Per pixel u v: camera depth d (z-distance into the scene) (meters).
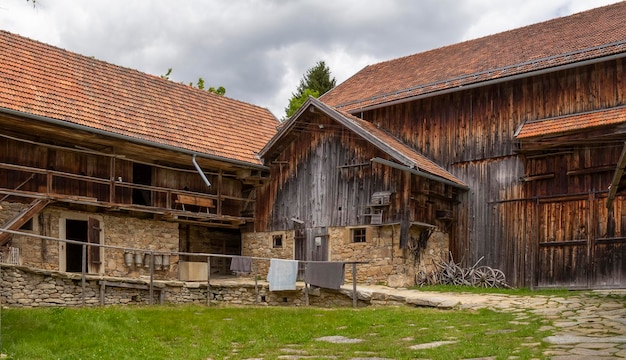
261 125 25.36
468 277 19.66
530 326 10.90
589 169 18.20
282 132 21.73
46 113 17.12
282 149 22.67
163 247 21.05
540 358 8.01
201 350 10.20
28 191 17.44
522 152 19.42
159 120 20.91
